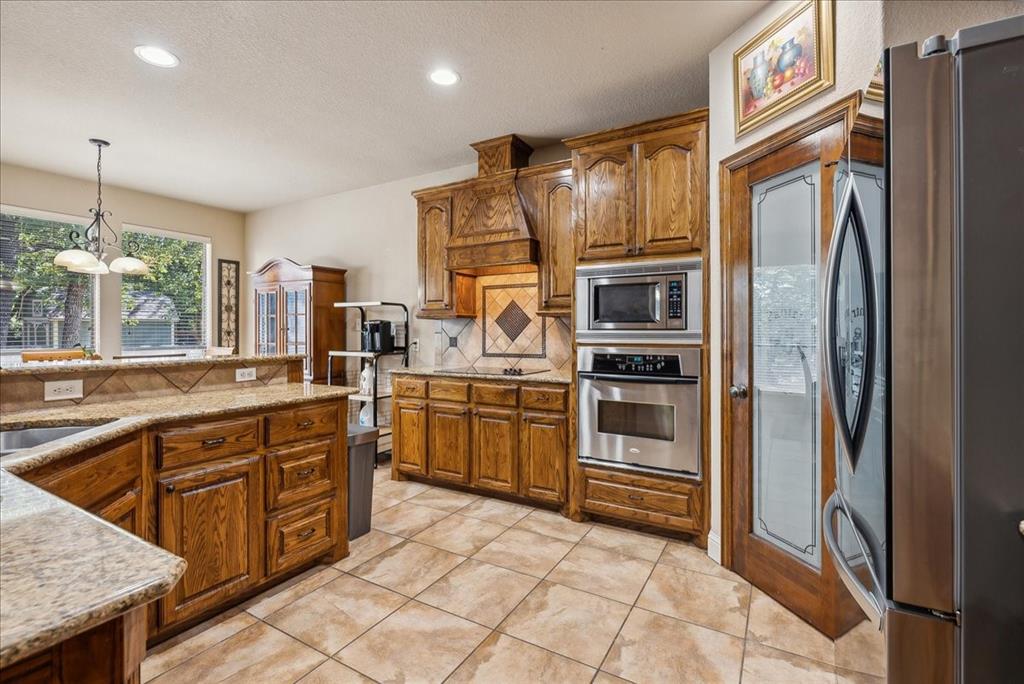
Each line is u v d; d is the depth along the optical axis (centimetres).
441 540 279
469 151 406
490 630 194
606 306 295
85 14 229
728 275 241
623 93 306
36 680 59
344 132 368
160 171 454
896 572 76
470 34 246
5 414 181
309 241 549
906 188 73
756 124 225
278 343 507
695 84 295
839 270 111
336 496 250
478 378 347
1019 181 67
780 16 211
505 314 412
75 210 473
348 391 257
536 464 324
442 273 401
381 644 186
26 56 265
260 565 214
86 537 74
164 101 318
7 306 436
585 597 218
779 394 215
